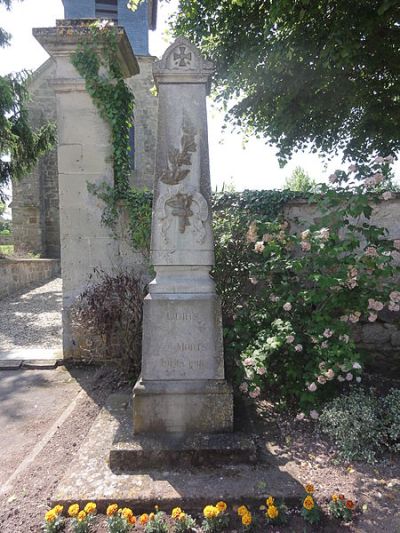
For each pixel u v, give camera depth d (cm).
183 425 296
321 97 691
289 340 336
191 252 311
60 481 257
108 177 504
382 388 380
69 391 430
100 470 264
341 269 352
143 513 232
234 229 443
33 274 1341
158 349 302
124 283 443
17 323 757
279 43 571
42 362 507
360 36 524
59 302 1001
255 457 271
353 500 237
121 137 508
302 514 224
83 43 483
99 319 425
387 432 298
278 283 405
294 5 501
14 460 299
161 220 311
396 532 214
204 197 313
